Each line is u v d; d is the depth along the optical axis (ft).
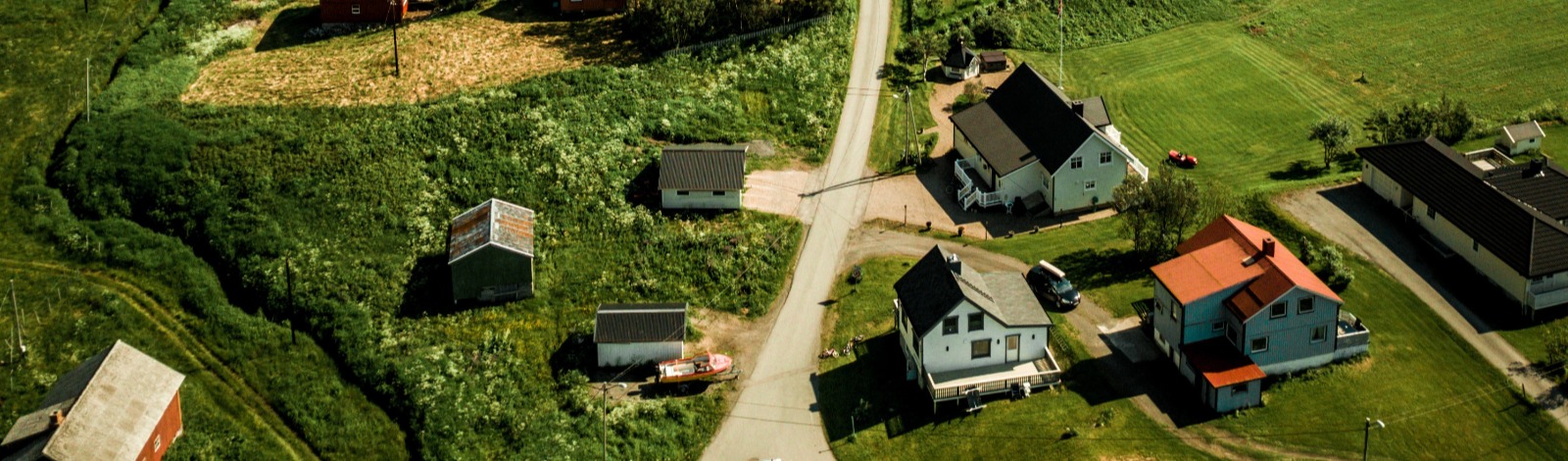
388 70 317.42
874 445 204.64
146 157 273.13
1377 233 259.60
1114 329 231.50
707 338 231.91
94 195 267.59
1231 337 216.54
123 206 265.54
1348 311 234.99
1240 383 206.39
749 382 220.23
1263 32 371.56
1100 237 263.49
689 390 217.36
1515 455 199.72
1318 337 215.92
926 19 357.61
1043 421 207.51
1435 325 230.07
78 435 188.03
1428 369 218.38
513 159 278.26
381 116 292.20
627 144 291.58
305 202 262.06
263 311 239.30
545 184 272.10
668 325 221.87
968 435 205.46
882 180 288.92
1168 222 247.09
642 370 222.48
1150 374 218.79
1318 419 207.00
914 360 217.56
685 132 298.35
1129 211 250.78
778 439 206.80
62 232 259.39
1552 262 228.84
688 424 209.15
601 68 317.01
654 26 330.95
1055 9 369.91
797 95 317.63
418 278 243.60
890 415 211.20
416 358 222.48
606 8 352.49
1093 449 201.05
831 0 344.90
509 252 235.61
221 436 209.97
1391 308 235.40
